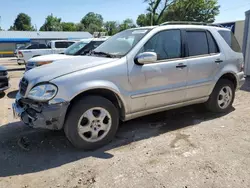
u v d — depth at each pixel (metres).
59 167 3.19
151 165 3.17
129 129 4.43
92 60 3.79
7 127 4.59
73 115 3.39
